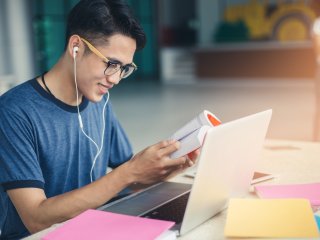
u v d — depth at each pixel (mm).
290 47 11344
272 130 5535
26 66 8984
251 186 1415
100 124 1591
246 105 7754
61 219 1235
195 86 11438
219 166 1096
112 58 1268
